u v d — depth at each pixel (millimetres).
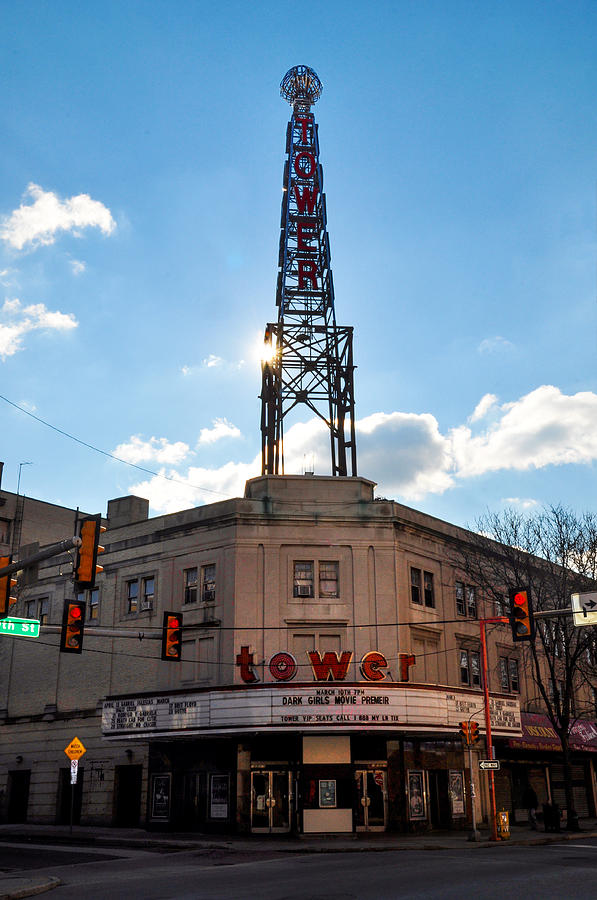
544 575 43969
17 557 51344
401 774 37812
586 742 49750
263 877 20672
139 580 43469
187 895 17312
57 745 45625
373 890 17141
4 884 19359
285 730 34688
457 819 40406
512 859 24156
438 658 41938
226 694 35844
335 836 34562
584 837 36344
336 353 47719
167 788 39531
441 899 15523
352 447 45875
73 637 23016
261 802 36531
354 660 38375
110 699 39938
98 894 18125
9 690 49344
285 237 51312
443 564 43938
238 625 38156
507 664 47906
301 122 54562
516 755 46125
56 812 44438
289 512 40094
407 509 42375
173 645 24984
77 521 19531
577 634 43938
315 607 38875
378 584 39625
